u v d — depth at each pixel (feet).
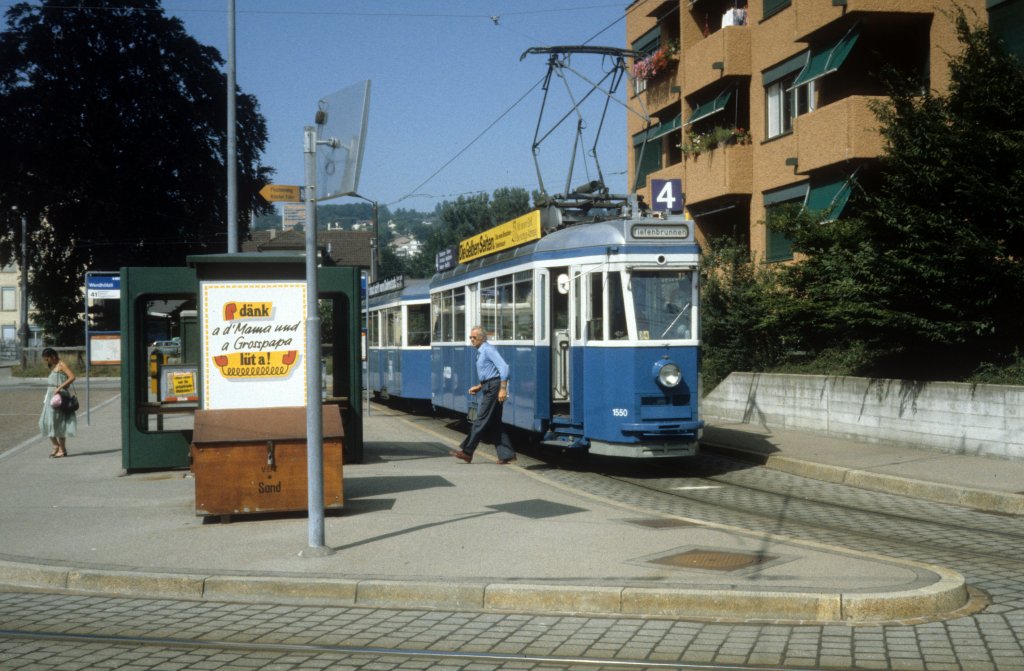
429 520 30.48
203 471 30.68
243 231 143.13
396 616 21.90
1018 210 42.29
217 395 38.63
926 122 45.68
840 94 72.59
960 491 36.29
